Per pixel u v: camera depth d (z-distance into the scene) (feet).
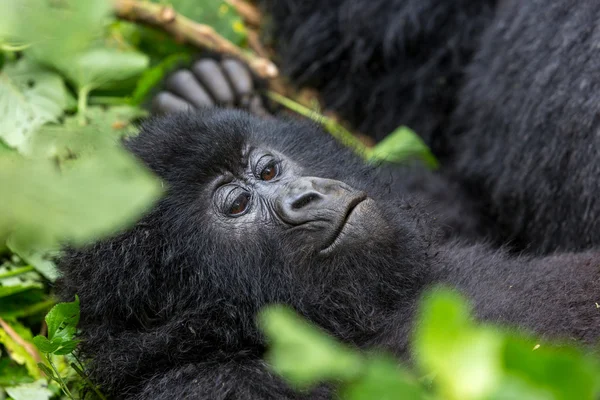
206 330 19.75
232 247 20.27
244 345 19.98
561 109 22.68
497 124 25.59
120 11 31.50
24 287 22.90
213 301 20.01
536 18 24.32
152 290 19.89
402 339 19.08
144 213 20.01
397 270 20.52
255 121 22.85
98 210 6.24
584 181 22.22
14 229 6.40
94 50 28.25
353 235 19.95
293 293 20.02
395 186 25.16
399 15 31.37
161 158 20.92
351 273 19.97
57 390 21.20
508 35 25.45
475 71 27.68
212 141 21.08
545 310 18.43
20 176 6.23
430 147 32.32
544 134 23.31
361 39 32.30
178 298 19.98
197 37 32.68
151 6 32.04
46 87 27.07
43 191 6.22
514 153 24.63
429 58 31.71
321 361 6.65
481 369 6.52
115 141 21.94
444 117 31.96
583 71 22.20
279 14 34.58
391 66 32.40
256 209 20.57
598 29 22.11
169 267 19.97
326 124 30.55
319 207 20.10
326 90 34.12
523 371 6.52
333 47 33.30
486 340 6.60
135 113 29.43
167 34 32.53
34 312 23.50
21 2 7.45
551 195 23.48
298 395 17.19
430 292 20.13
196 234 20.26
